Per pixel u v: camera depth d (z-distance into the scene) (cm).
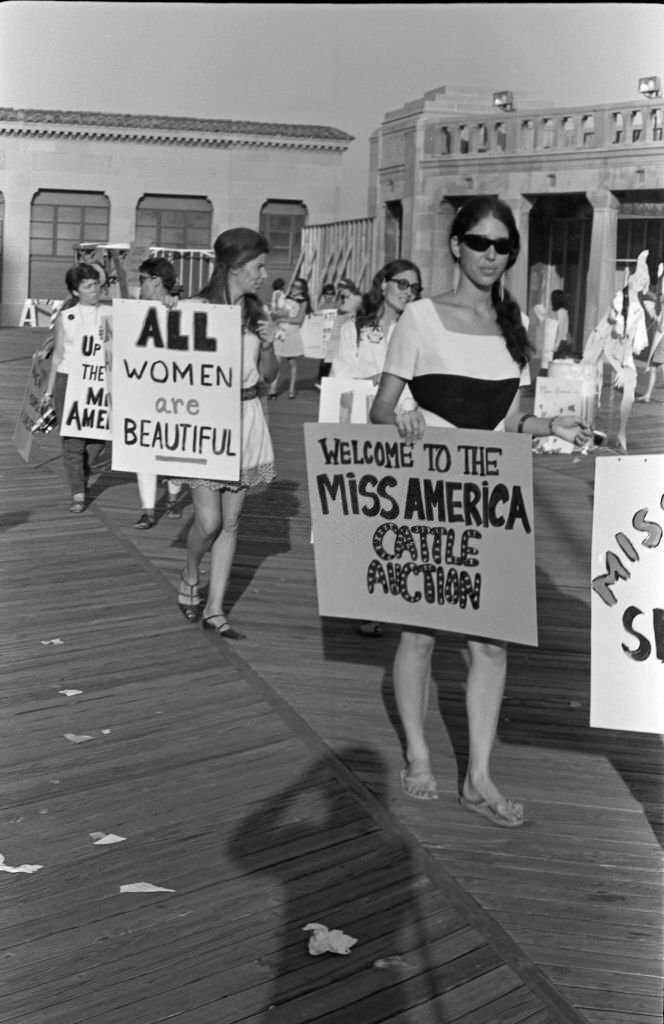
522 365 427
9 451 1213
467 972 340
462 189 2012
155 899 372
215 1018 317
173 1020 316
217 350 599
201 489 620
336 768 472
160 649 611
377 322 717
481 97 2003
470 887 388
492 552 412
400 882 387
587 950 355
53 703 533
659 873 401
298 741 498
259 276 607
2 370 1862
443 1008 324
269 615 682
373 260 2006
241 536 884
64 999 323
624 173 2012
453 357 418
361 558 431
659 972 345
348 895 378
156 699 541
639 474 351
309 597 723
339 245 2008
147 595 710
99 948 347
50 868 389
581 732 527
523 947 355
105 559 793
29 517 915
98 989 328
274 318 1727
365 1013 321
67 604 687
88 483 1054
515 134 2038
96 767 468
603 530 354
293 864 396
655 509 350
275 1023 316
